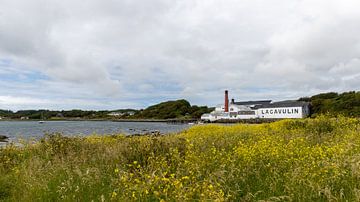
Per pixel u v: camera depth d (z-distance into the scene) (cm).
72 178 723
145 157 908
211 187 560
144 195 595
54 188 686
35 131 5541
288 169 752
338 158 761
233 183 702
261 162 804
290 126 1911
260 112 10262
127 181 659
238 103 13012
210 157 813
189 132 2180
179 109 16725
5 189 716
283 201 600
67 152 1098
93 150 1140
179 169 738
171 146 1014
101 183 727
